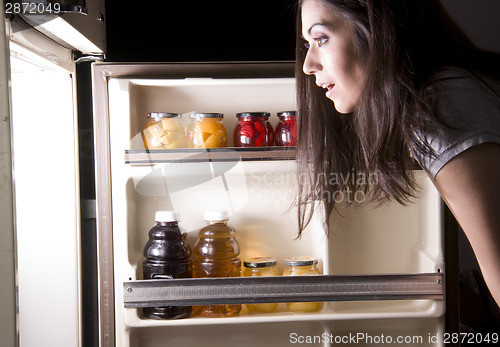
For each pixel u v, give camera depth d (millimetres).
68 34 1326
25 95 1536
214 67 1489
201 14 1771
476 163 790
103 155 1461
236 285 1456
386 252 1590
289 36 1780
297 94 1360
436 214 1495
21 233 1549
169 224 1484
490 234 776
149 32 1762
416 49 921
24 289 1553
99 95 1457
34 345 1559
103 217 1466
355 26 1017
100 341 1469
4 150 1019
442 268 1479
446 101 834
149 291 1445
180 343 1569
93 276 1580
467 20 1706
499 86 843
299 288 1459
